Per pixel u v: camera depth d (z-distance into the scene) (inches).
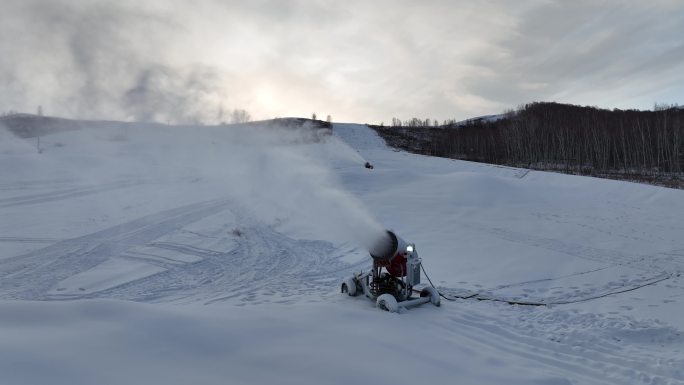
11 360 137.1
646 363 225.1
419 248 559.8
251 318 217.9
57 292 369.1
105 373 139.9
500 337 258.7
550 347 247.1
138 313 198.2
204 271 447.5
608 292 387.9
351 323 240.4
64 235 593.9
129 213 770.8
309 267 469.4
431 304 315.6
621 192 1112.2
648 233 663.8
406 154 2546.8
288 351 178.7
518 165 2474.2
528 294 380.5
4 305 194.5
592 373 213.0
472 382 175.2
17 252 501.7
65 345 156.0
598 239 618.5
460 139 3393.2
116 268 449.1
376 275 329.7
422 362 188.7
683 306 342.0
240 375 152.2
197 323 195.0
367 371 168.2
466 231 660.1
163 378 142.3
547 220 760.3
